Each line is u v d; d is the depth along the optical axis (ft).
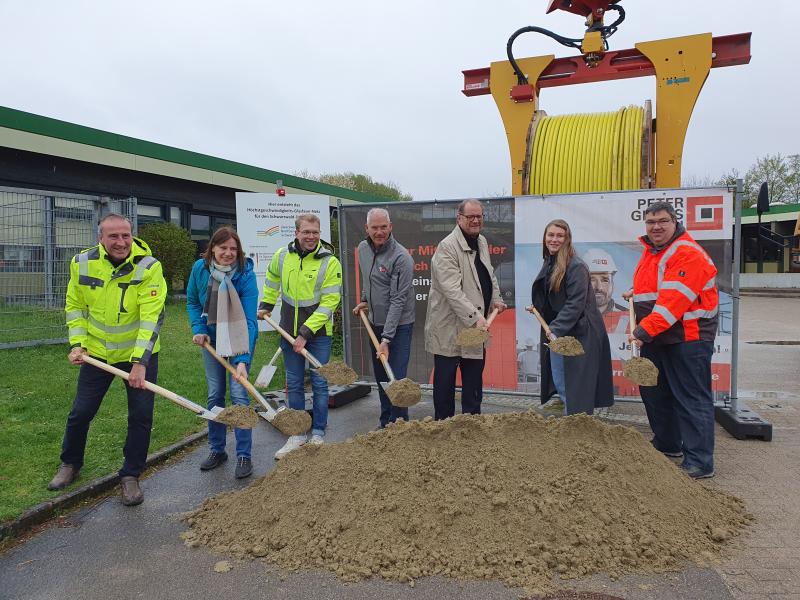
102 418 19.02
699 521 11.75
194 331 15.53
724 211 18.67
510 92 24.61
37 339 32.04
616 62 23.65
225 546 11.43
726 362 19.20
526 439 12.82
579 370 15.69
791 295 91.56
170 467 16.01
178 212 65.16
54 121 49.39
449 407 16.35
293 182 78.13
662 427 16.30
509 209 20.71
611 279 19.85
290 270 16.42
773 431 18.80
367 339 23.53
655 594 9.60
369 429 19.70
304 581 10.22
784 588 9.70
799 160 126.11
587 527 11.01
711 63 22.07
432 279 16.12
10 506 12.60
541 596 9.59
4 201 33.65
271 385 24.67
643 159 21.65
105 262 13.56
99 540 11.84
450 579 10.16
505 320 21.16
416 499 11.62
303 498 12.07
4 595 9.90
